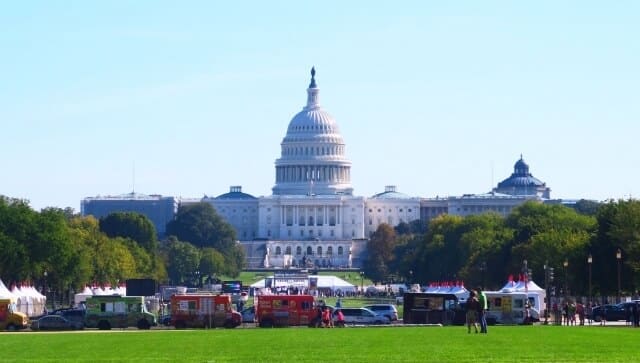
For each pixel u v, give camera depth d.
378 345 151.12
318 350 143.38
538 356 130.50
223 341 166.50
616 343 150.38
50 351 147.62
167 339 174.00
